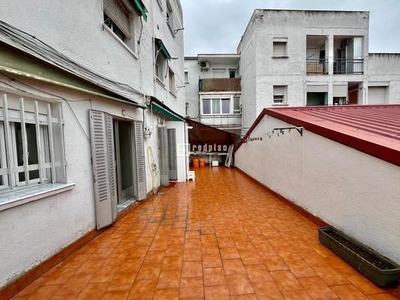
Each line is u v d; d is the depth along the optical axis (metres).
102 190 4.02
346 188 3.33
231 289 2.34
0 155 2.51
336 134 3.50
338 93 14.63
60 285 2.46
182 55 13.59
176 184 8.87
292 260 2.90
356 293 2.23
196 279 2.53
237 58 18.50
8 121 2.50
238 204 5.77
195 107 19.25
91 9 4.04
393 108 7.82
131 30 6.00
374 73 14.63
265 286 2.38
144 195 6.14
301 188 4.82
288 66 14.28
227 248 3.29
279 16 14.16
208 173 12.04
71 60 3.38
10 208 2.31
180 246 3.40
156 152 7.73
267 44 14.20
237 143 13.53
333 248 3.07
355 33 14.41
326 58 14.60
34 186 2.87
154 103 6.91
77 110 3.55
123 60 5.36
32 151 2.98
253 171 9.15
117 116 4.92
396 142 2.75
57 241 2.98
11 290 2.28
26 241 2.50
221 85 17.78
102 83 4.29
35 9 2.77
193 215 4.93
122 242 3.59
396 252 2.49
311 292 2.27
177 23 11.99
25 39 2.58
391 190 2.54
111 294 2.30
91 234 3.73
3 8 2.36
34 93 2.74
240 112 17.75
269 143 7.00
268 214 4.88
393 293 2.22
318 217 4.14
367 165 2.90
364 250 2.85
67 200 3.22
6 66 2.30
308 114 6.00
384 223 2.64
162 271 2.71
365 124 4.22
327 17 14.29
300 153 4.84
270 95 14.35
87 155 3.76
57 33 3.16
